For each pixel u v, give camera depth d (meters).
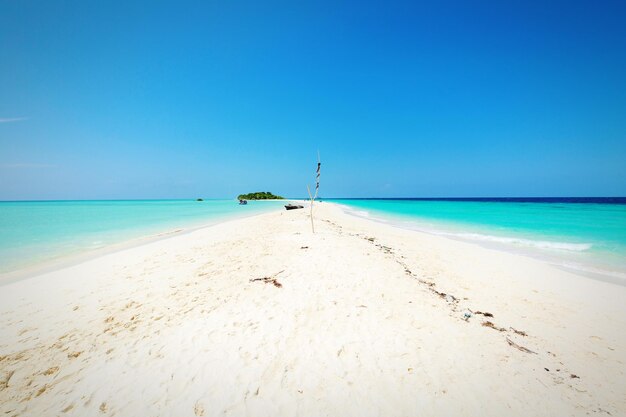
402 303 5.96
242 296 6.30
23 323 5.45
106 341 4.72
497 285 7.76
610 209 37.78
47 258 10.77
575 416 3.25
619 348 4.77
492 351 4.43
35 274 8.66
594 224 20.59
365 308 5.62
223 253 10.55
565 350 4.67
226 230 17.28
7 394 3.56
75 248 12.69
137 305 6.12
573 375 3.99
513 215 29.50
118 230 19.12
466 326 5.20
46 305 6.26
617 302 6.67
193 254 10.66
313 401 3.35
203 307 5.85
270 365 3.98
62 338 4.86
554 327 5.46
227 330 4.90
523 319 5.77
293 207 38.25
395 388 3.56
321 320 5.15
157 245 12.94
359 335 4.68
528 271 9.03
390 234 16.30
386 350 4.30
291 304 5.79
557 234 16.33
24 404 3.39
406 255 10.72
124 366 4.05
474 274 8.70
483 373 3.89
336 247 10.43
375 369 3.89
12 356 4.36
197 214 36.06
